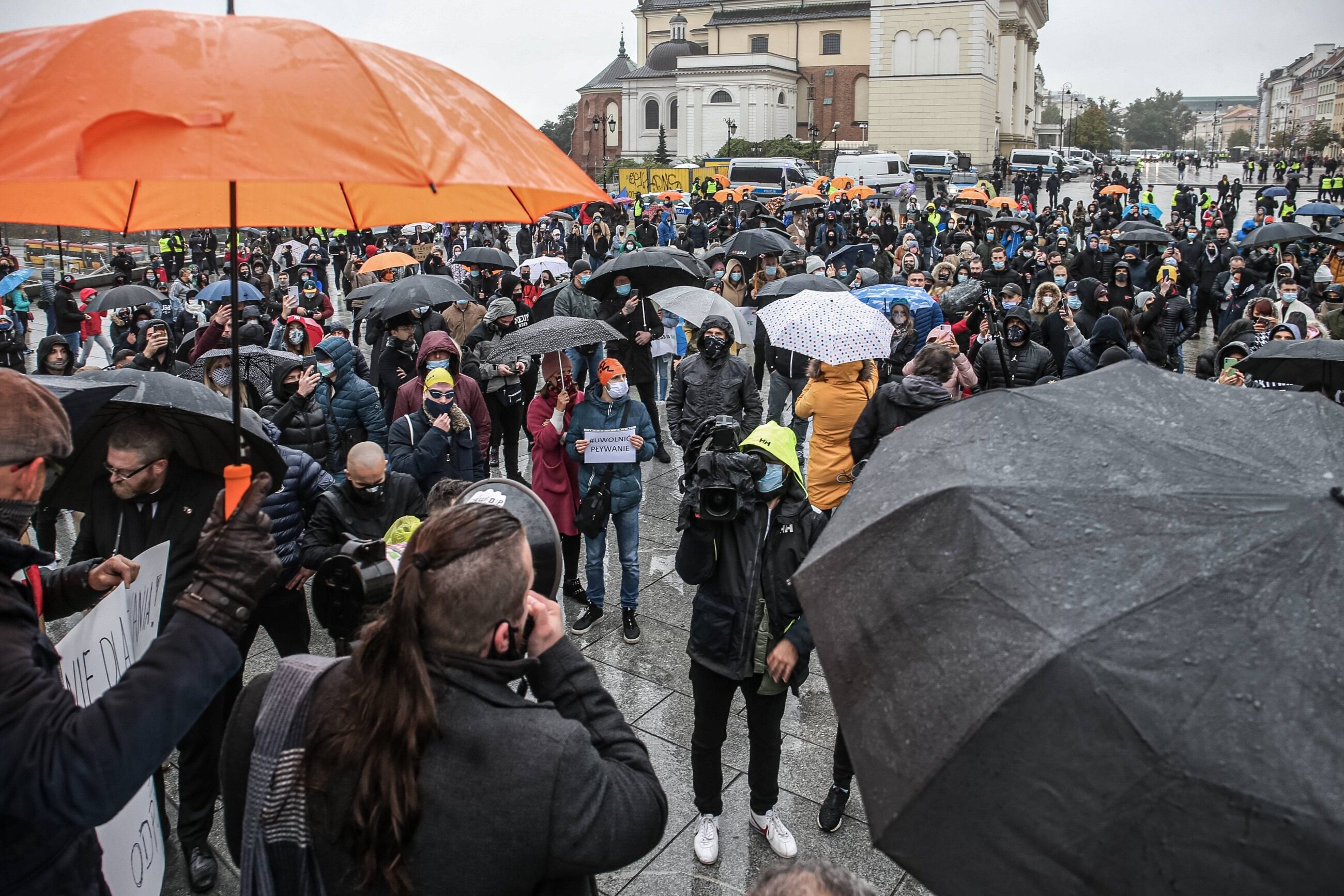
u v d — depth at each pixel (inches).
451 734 62.5
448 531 65.2
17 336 534.9
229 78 48.1
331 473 248.4
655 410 358.9
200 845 143.6
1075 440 66.7
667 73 3314.5
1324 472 60.5
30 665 61.4
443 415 221.6
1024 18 3051.2
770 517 140.7
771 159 1899.6
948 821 54.4
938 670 58.0
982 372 291.9
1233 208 1598.2
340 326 252.5
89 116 45.4
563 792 63.0
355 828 60.9
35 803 57.1
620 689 201.8
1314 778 48.5
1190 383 75.5
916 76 2679.6
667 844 155.7
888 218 1116.5
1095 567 57.1
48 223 74.7
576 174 61.5
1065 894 51.5
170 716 59.4
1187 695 51.3
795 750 182.1
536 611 75.1
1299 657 51.6
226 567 63.2
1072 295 498.6
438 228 1254.9
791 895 67.7
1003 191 2330.2
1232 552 55.6
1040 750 52.8
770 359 370.0
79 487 139.7
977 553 60.4
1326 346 222.5
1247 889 48.1
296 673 68.3
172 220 79.4
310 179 46.1
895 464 75.0
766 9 3277.6
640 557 274.4
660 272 351.3
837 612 65.8
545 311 402.9
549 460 227.3
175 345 458.0
